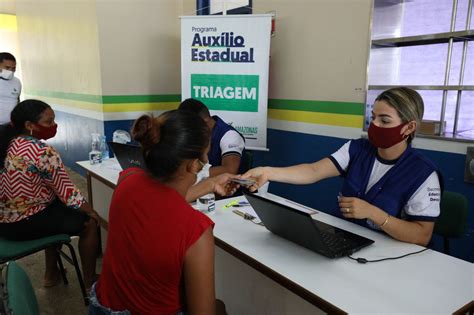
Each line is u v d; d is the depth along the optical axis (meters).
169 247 0.84
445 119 2.36
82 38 4.20
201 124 0.90
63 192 1.97
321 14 2.91
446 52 2.34
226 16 3.24
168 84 4.45
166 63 4.38
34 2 5.45
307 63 3.08
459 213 1.71
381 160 1.54
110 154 3.43
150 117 0.89
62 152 5.38
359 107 2.74
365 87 2.67
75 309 2.10
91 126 4.36
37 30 5.51
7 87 4.18
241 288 1.51
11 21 6.73
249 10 3.58
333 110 2.93
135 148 1.78
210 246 0.87
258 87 3.24
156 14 4.21
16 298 0.89
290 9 3.16
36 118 1.96
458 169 2.20
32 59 5.93
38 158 1.87
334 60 2.87
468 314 1.00
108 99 4.05
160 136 0.86
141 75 4.23
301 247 1.32
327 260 1.22
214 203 1.66
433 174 1.41
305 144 3.20
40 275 2.48
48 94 5.50
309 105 3.11
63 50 4.75
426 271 1.17
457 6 2.21
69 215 2.04
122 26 4.02
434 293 1.04
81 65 4.34
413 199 1.40
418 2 2.41
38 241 1.94
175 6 4.33
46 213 1.98
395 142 1.43
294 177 1.68
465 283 1.10
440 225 1.77
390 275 1.14
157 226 0.86
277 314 1.36
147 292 0.89
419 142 2.35
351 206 1.30
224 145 2.41
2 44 6.97
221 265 1.60
